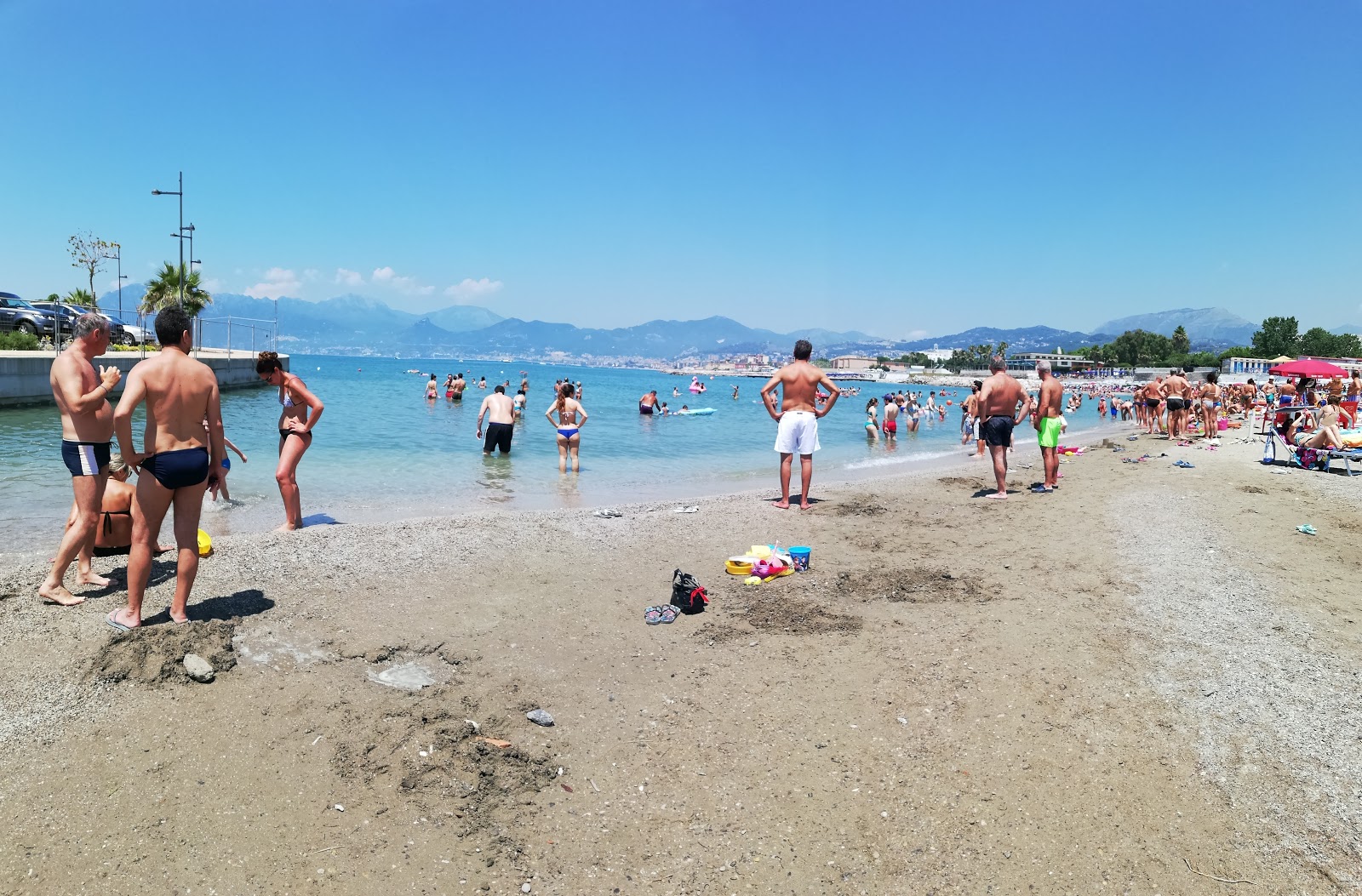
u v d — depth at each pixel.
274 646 4.96
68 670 4.35
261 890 2.95
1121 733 4.23
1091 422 38.47
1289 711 4.48
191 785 3.49
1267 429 23.05
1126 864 3.22
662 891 3.07
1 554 7.13
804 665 5.12
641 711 4.49
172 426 4.73
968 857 3.27
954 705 4.55
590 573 7.19
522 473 14.70
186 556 4.98
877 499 11.55
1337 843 3.35
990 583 6.97
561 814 3.53
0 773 3.47
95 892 2.87
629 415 33.00
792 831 3.43
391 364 195.25
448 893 3.00
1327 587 6.90
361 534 7.95
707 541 8.59
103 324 5.49
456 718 4.26
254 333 57.88
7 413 20.98
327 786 3.57
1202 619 5.98
